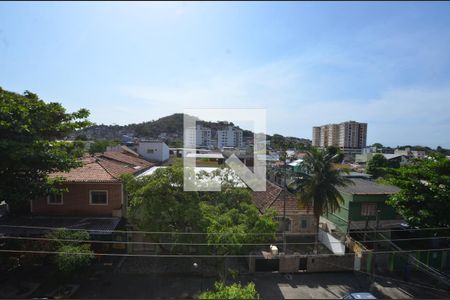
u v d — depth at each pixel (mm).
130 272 15461
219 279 14938
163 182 13914
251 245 13094
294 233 19391
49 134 14906
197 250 13680
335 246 18453
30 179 13727
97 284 14141
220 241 11898
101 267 15828
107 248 16656
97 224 16250
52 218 17047
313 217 19422
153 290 13711
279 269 16234
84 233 14062
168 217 14305
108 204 17484
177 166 14883
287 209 19312
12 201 12922
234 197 15445
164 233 13336
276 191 21328
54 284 13703
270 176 32281
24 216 17266
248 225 13398
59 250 12891
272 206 19312
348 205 19344
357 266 16406
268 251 17625
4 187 12781
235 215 13820
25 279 14062
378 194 19172
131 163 25812
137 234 17359
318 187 17578
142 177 15484
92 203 17516
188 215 13305
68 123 14742
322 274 16234
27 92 14414
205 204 14586
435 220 14398
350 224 19125
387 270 17109
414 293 14523
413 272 16859
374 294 14258
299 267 16500
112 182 17156
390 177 17609
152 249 17531
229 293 8812
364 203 19344
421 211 14867
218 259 13852
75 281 14273
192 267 15984
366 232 17500
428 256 17250
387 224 19359
